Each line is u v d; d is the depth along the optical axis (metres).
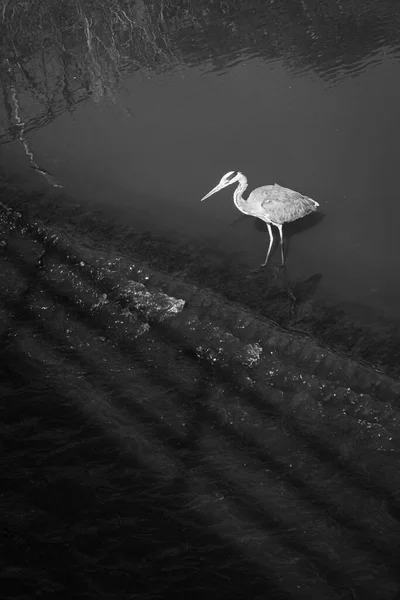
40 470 9.04
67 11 21.30
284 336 10.93
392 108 15.59
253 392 10.11
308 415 9.59
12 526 8.25
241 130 15.85
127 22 20.70
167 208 14.16
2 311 12.12
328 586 7.39
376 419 9.34
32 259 13.38
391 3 19.27
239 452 9.15
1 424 9.80
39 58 20.03
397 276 11.71
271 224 13.40
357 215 13.05
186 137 15.98
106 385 10.42
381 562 7.57
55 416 9.89
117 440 9.43
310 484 8.59
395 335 10.65
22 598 7.43
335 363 10.31
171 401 10.04
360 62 17.22
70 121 17.31
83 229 13.85
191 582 7.55
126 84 18.33
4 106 18.27
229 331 11.20
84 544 8.02
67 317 11.90
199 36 19.77
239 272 12.40
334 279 11.88
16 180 15.49
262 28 19.52
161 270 12.64
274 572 7.59
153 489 8.69
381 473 8.62
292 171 14.34
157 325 11.58
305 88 16.77
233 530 8.09
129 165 15.46
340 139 14.98
